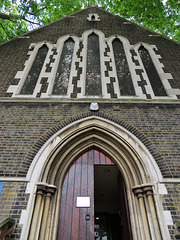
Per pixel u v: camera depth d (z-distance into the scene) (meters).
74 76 6.30
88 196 4.15
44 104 5.34
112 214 9.10
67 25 9.06
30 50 7.54
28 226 3.23
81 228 3.75
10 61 7.03
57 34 8.38
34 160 4.07
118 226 8.70
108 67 6.68
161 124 4.86
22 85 6.13
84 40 7.81
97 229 8.61
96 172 5.88
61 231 3.71
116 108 5.26
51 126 4.75
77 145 4.71
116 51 7.60
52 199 3.85
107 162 4.67
